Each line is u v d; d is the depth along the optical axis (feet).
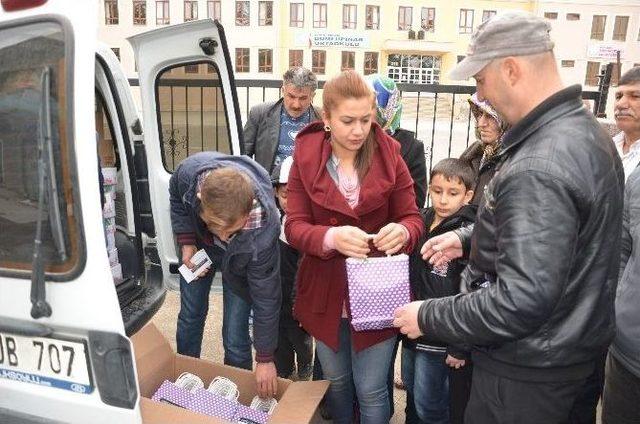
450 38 135.13
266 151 11.51
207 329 12.18
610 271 4.47
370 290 5.77
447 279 6.74
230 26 123.24
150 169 10.81
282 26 124.77
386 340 6.51
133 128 10.24
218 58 10.03
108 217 8.73
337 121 5.67
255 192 6.66
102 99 9.34
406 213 6.44
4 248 5.00
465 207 6.90
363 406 6.81
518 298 4.00
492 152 7.59
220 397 7.00
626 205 6.18
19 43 4.74
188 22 9.68
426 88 15.12
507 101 4.52
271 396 7.23
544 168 4.07
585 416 6.36
